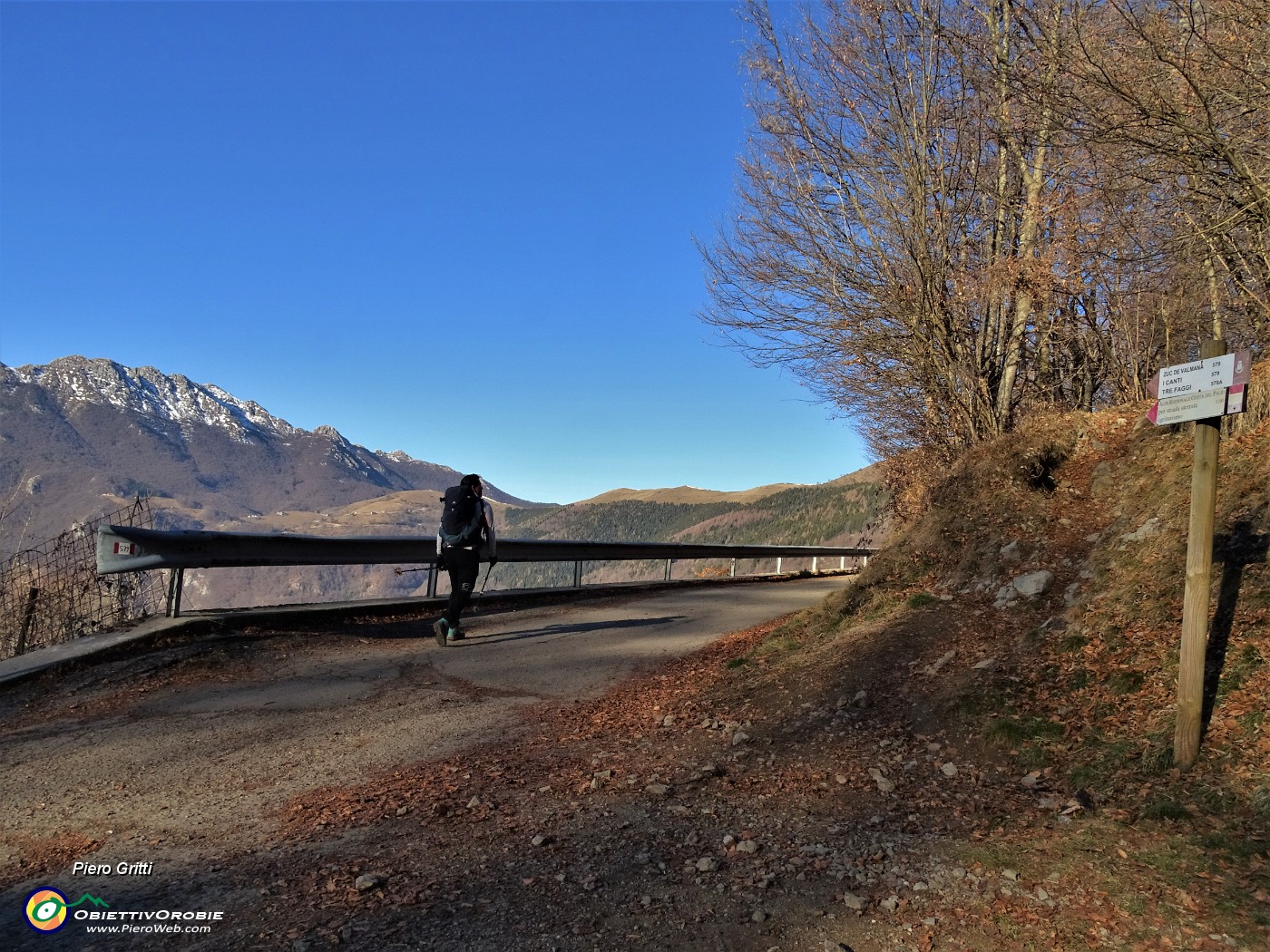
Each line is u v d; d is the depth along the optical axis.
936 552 9.56
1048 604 7.46
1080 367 14.16
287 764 5.52
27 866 3.97
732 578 19.83
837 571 25.62
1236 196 8.21
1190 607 4.45
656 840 4.14
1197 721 4.40
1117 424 10.44
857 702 6.23
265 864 3.92
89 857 4.06
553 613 12.63
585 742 6.01
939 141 12.33
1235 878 3.36
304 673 8.08
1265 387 8.66
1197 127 7.95
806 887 3.59
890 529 13.80
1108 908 3.29
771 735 5.86
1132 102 7.75
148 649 8.33
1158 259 9.95
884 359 13.47
